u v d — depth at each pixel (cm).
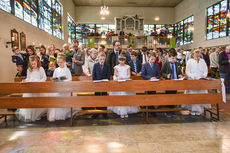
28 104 314
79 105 316
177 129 293
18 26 669
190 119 346
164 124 319
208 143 241
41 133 280
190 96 333
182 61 703
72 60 462
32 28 796
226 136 263
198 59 382
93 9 1902
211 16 1305
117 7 1922
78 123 327
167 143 242
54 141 251
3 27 571
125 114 348
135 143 243
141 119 349
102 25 1938
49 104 315
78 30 1914
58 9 1290
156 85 329
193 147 230
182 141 247
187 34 1703
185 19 1736
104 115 376
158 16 1962
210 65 717
